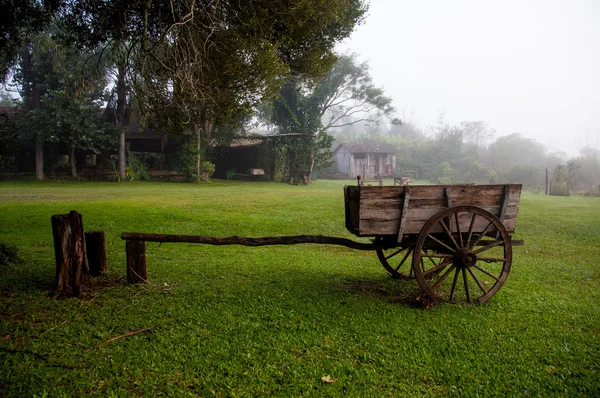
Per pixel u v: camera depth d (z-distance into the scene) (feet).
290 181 118.93
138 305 17.12
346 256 29.14
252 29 25.38
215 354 12.49
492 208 17.63
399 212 16.99
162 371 11.48
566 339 13.84
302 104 113.91
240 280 21.43
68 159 116.57
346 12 30.78
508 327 14.83
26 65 93.91
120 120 99.14
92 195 65.62
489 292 17.49
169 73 25.48
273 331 14.44
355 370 11.52
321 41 31.42
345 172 172.55
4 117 23.62
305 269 24.31
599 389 10.68
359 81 124.06
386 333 14.28
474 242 17.40
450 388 10.69
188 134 102.06
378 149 166.71
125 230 37.14
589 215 50.34
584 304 17.62
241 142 122.93
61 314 15.97
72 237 18.16
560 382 10.99
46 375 11.16
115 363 11.92
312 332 14.24
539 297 18.62
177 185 97.30
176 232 37.14
